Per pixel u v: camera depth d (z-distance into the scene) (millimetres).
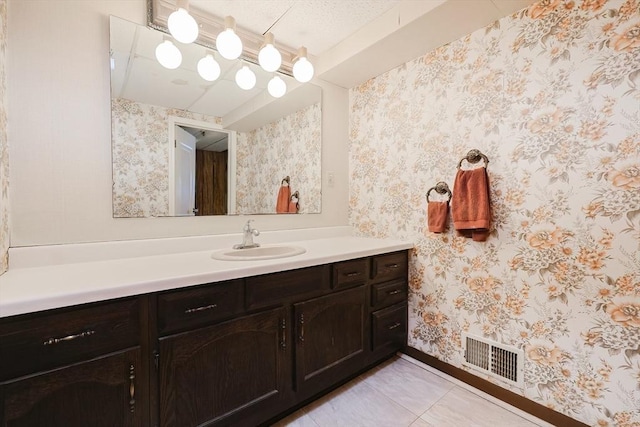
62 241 1309
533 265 1465
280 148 2051
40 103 1249
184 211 1660
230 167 1835
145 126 1526
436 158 1870
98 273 1106
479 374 1679
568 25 1343
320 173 2295
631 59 1187
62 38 1296
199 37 1668
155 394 1029
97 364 920
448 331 1828
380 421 1440
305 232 2154
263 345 1312
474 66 1676
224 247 1770
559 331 1385
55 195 1290
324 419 1452
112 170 1429
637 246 1181
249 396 1271
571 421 1348
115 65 1432
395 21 1665
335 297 1589
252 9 1659
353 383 1758
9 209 1175
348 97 2455
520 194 1506
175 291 1074
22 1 1209
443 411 1513
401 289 1982
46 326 845
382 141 2207
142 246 1489
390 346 1916
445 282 1842
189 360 1104
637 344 1181
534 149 1456
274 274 1341
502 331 1581
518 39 1502
